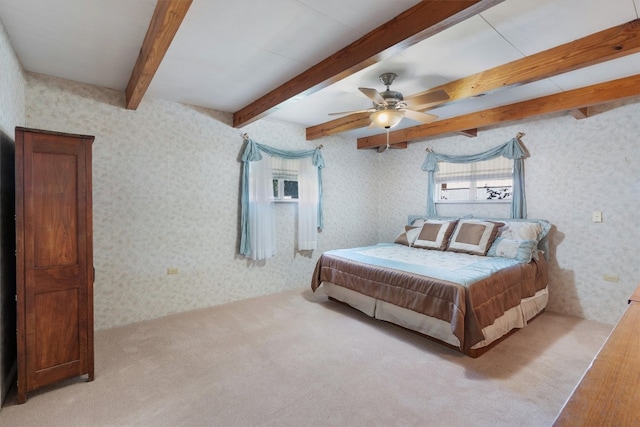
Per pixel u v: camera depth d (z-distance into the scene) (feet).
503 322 9.64
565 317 11.83
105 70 9.39
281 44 7.67
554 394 7.02
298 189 15.75
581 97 10.27
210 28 6.98
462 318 8.48
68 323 7.27
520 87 10.24
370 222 19.35
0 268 6.72
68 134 7.20
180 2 5.33
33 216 6.85
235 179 13.74
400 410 6.52
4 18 6.75
